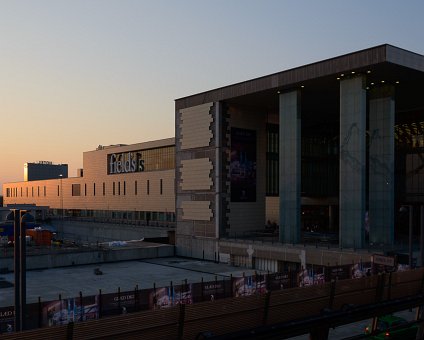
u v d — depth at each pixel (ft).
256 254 184.03
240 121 214.28
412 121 232.32
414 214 226.99
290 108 185.57
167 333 35.76
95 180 397.80
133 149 351.46
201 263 199.11
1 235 249.75
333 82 176.14
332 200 276.82
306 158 269.64
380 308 42.22
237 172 211.82
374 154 174.81
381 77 168.76
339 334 87.40
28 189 518.37
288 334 35.86
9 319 74.64
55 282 150.61
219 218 204.44
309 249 164.25
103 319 32.91
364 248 158.30
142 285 144.97
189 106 221.05
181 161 225.15
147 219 334.44
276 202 280.72
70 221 374.84
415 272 54.49
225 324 38.47
